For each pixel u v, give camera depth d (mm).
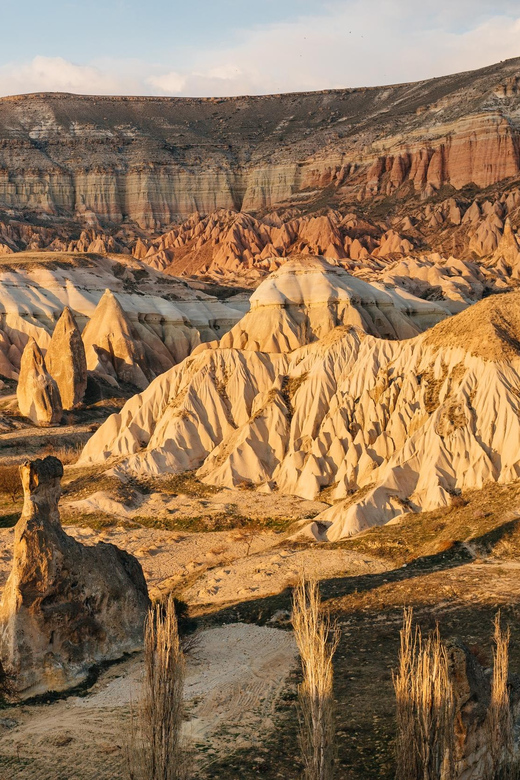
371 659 32844
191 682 31797
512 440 57875
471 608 37125
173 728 21219
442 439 59625
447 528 50656
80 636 33562
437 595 39406
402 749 21156
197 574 49562
